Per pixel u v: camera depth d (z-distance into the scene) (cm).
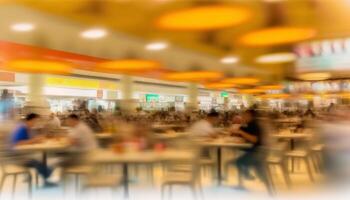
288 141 479
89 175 333
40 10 452
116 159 322
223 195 345
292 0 423
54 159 432
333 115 283
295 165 427
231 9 333
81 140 384
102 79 1286
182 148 379
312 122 439
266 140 421
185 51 729
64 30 543
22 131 435
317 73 618
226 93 1667
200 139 423
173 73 820
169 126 632
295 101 873
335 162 240
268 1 407
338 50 495
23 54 632
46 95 1061
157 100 1523
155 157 331
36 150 402
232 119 608
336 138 245
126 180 340
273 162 407
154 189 345
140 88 1444
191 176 335
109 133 505
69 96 1155
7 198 363
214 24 352
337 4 436
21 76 980
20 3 428
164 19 357
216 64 877
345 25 458
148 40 618
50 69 570
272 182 377
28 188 389
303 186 339
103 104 1284
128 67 579
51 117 643
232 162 429
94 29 528
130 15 464
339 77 682
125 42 634
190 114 834
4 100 888
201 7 331
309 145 408
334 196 230
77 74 1175
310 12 445
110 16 477
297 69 587
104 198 331
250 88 1038
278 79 906
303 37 417
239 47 683
